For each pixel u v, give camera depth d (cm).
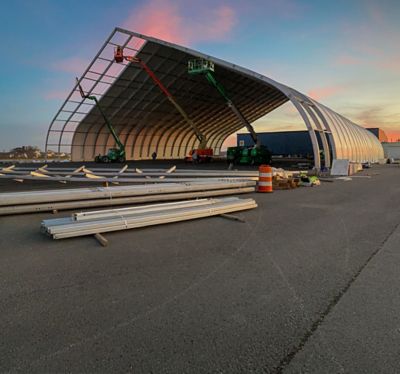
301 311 306
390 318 293
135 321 287
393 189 1324
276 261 443
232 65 2698
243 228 634
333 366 229
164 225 656
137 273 399
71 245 516
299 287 360
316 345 253
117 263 435
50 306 314
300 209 846
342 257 461
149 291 348
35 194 779
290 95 2345
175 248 501
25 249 496
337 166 2180
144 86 4291
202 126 6266
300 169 2727
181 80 4222
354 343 255
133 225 613
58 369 224
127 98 4522
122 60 3541
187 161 4334
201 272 403
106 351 244
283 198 1056
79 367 226
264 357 238
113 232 598
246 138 7050
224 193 1108
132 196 916
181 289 354
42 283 369
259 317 295
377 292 347
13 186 1372
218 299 330
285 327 279
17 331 271
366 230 618
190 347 250
